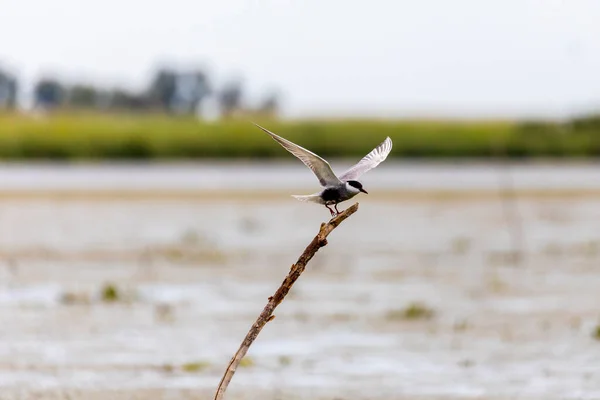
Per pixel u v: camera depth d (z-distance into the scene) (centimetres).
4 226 4209
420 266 3275
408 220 4506
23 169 6800
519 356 2145
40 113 8412
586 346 2234
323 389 1925
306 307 2620
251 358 2128
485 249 3653
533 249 3644
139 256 3425
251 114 7881
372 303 2675
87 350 2172
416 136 7475
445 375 2016
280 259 3391
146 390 1909
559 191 5547
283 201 5206
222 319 2469
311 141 7450
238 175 6347
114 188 5619
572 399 1881
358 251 3612
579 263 3331
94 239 3828
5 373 2008
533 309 2603
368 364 2089
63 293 2766
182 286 2894
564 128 7500
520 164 7131
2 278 3003
